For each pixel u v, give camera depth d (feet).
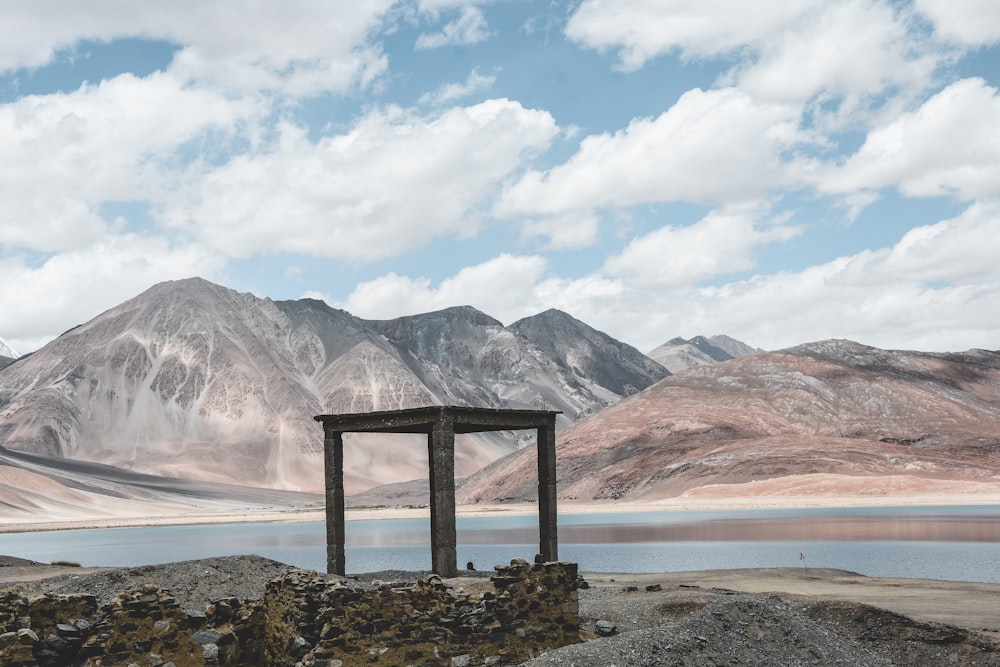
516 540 255.09
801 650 50.65
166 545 312.71
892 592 98.78
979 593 97.96
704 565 166.71
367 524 428.56
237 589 81.61
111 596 78.69
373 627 53.01
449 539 99.86
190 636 55.57
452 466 100.48
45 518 638.53
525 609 54.54
